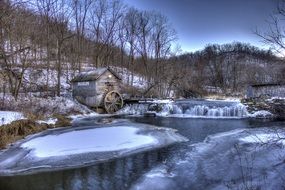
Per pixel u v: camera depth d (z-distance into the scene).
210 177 10.68
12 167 12.00
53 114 23.91
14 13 19.42
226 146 14.36
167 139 16.52
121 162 12.62
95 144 15.12
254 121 24.08
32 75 32.19
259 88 34.06
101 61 45.22
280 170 10.02
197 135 17.98
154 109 30.08
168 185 10.15
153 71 49.31
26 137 16.72
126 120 24.67
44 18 35.03
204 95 48.06
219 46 77.25
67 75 36.78
